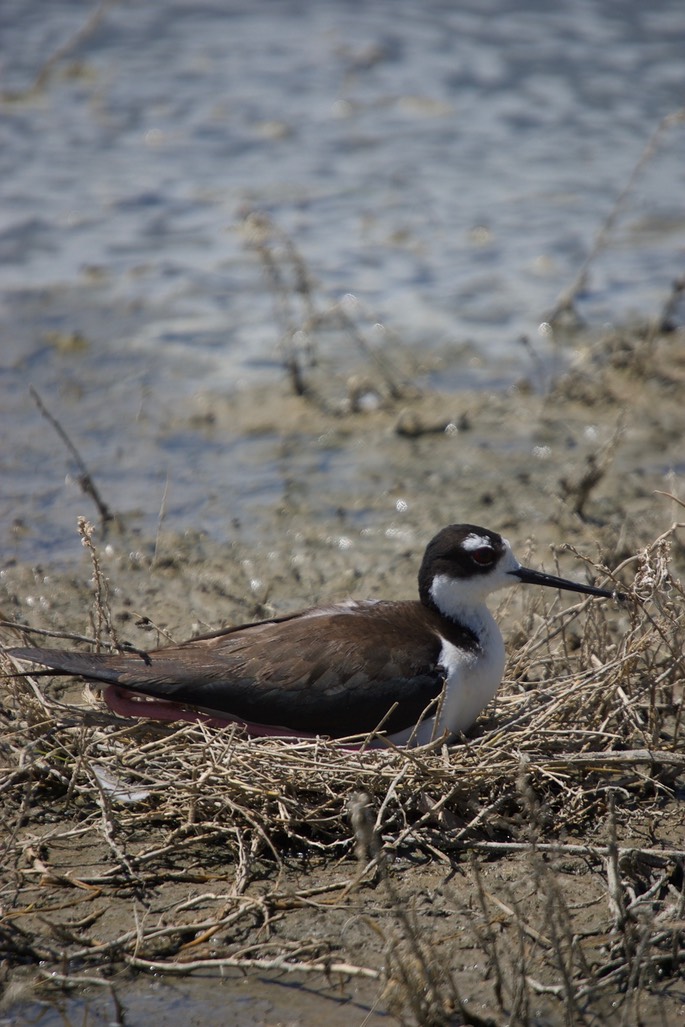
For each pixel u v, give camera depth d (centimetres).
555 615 1027
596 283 1836
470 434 1472
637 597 937
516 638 1043
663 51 2689
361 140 2353
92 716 877
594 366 1608
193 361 1655
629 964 727
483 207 2081
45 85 2581
